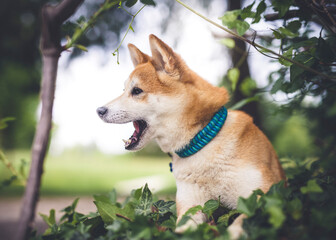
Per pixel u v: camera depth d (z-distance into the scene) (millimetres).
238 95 6383
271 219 1810
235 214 2711
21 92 13250
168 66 3168
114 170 22969
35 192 1776
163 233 2025
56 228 2621
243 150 2857
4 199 9781
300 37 3145
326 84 3123
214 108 2982
